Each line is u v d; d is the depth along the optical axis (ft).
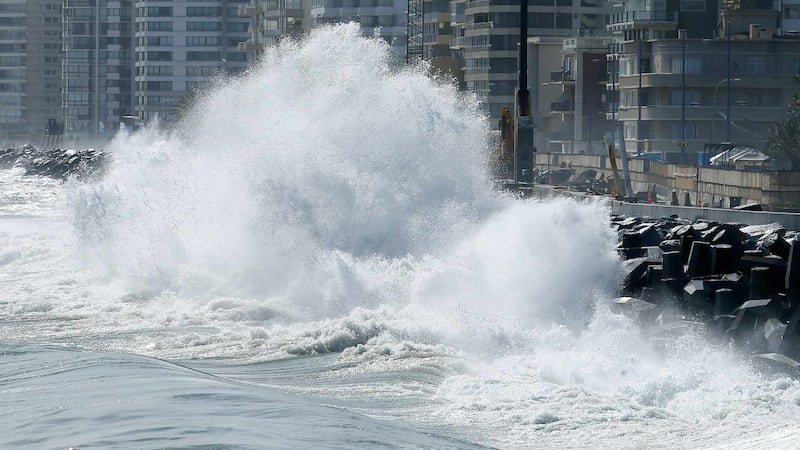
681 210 387.75
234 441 129.18
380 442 136.87
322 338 227.61
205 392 156.76
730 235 262.67
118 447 126.00
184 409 145.59
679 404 178.50
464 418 171.42
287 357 217.56
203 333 241.14
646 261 259.60
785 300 222.28
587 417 171.83
